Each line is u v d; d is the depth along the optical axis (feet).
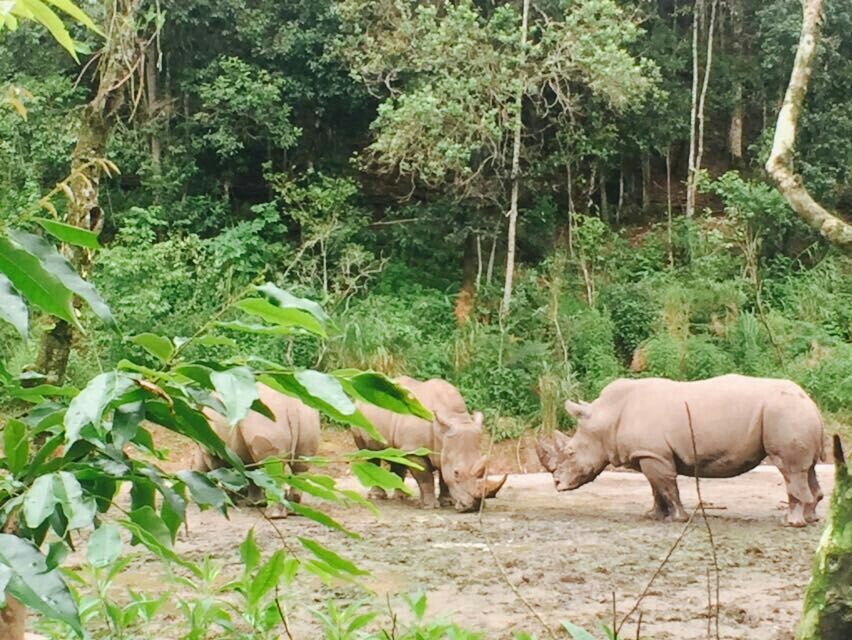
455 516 36.32
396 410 6.73
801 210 18.06
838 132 84.64
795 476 34.53
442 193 84.12
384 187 88.53
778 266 79.77
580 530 33.01
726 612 21.40
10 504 6.04
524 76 69.82
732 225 81.10
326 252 72.69
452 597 22.75
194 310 63.72
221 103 76.18
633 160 93.35
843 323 74.23
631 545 30.22
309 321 6.52
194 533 31.35
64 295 5.83
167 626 17.79
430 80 72.38
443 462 37.65
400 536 31.53
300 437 36.45
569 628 8.59
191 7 74.90
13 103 8.77
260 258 70.79
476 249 80.33
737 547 29.99
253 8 79.97
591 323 69.00
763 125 92.84
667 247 81.41
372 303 70.33
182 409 6.57
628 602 22.50
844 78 85.97
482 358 65.41
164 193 76.59
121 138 73.97
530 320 70.38
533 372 64.49
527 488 45.16
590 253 77.20
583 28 69.46
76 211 12.79
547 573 25.82
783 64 87.15
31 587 5.01
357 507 38.40
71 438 5.68
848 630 9.73
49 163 69.26
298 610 20.27
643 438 36.09
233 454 6.74
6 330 48.42
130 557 11.96
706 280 73.61
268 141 78.18
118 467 6.48
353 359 63.87
